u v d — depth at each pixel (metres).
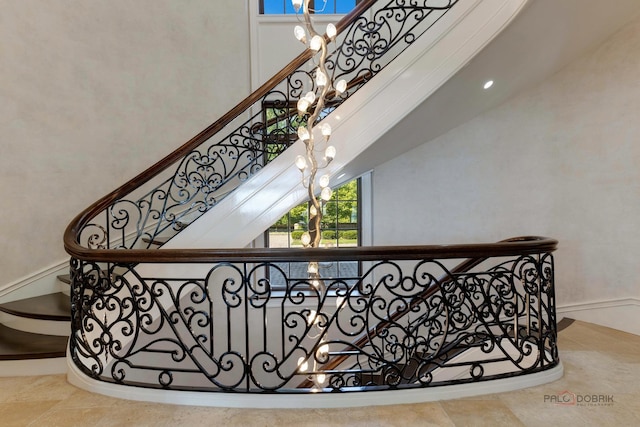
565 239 3.94
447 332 2.21
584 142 3.81
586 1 2.73
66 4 3.65
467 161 4.45
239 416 1.95
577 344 3.08
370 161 3.97
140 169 4.11
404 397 2.06
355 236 5.07
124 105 4.00
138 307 2.18
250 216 3.12
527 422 1.88
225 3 4.69
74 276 2.39
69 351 2.46
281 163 3.15
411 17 4.88
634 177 3.48
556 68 3.84
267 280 2.08
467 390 2.13
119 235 3.93
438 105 3.36
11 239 3.34
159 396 2.11
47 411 2.02
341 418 1.92
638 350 2.93
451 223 4.52
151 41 4.19
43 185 3.52
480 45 2.86
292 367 4.69
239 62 4.78
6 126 3.33
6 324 3.07
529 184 4.16
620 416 1.93
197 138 3.11
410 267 4.67
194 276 3.08
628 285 3.51
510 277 2.32
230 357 4.56
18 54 3.38
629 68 3.49
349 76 4.75
